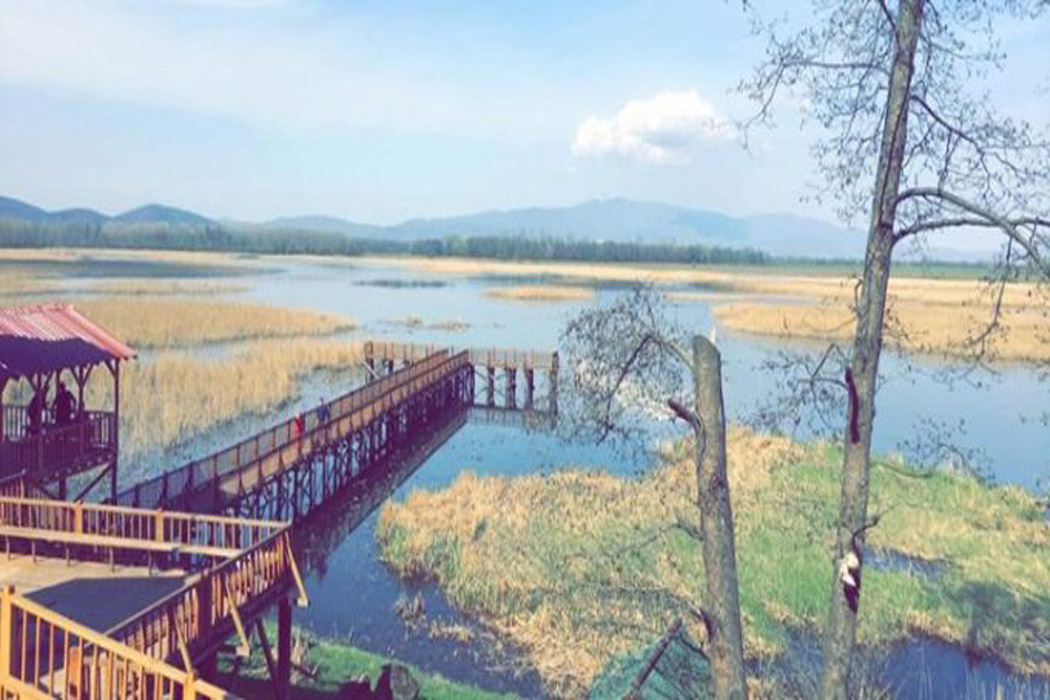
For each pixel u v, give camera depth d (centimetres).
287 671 1328
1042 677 1556
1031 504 2386
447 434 3669
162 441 2966
